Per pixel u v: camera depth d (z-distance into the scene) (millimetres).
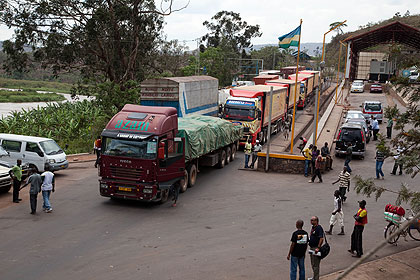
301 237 8578
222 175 21000
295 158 21656
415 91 10062
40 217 13383
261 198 16672
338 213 12562
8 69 41250
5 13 38094
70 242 11281
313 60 119125
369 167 23000
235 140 24688
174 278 9242
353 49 69688
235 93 27969
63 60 41594
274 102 31188
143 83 23422
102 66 44094
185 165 17938
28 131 33625
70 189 17219
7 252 10414
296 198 16750
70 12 40688
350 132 24906
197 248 11172
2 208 14289
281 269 9938
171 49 66312
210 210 14898
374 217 14445
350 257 10867
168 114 15750
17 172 14953
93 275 9273
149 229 12633
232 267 9961
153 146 14609
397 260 10664
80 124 35438
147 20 43094
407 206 15695
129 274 9375
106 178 15148
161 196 15094
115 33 41344
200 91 26406
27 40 39594
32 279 8961
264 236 12297
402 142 9930
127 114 15781
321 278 9438
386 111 10258
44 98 103375
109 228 12578
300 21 23906
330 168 22297
